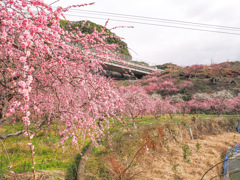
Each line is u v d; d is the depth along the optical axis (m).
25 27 3.22
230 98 33.47
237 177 10.57
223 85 41.34
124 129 12.81
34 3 3.45
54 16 3.82
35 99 5.53
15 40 3.62
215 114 28.81
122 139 11.45
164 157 12.76
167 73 60.16
